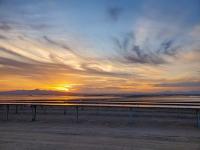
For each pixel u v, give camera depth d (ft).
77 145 32.09
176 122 56.13
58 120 61.16
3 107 100.73
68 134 39.99
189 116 67.31
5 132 42.22
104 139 35.78
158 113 73.51
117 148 30.53
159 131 43.39
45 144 32.73
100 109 87.20
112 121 57.93
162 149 30.07
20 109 92.68
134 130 44.45
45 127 48.42
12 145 32.30
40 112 80.53
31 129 45.57
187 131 43.70
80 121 58.80
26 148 30.68
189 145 32.07
